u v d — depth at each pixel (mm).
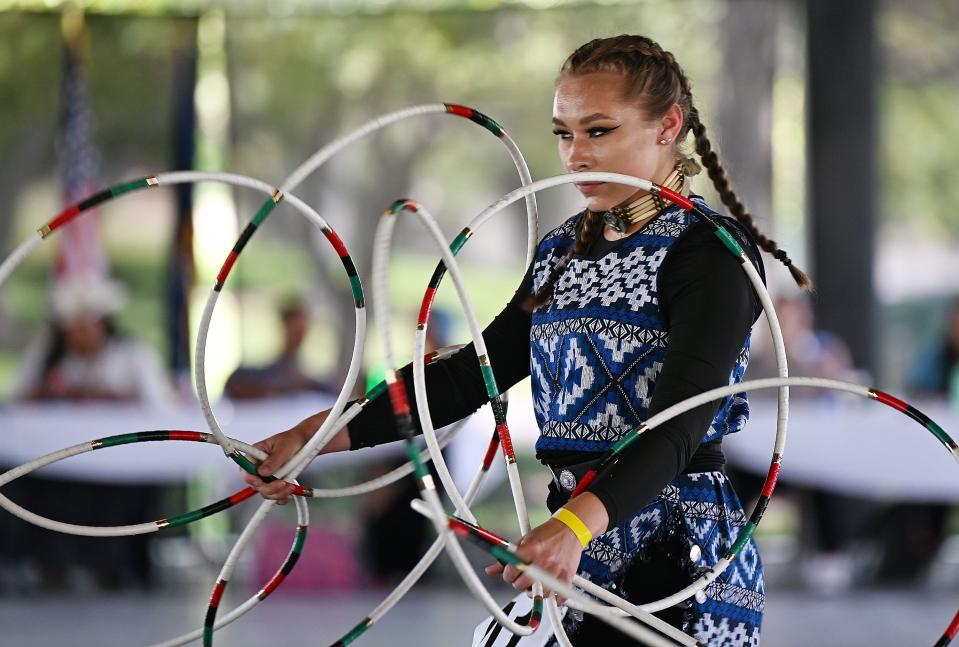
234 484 21469
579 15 25594
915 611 17406
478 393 6641
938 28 25750
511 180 26891
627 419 5883
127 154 24406
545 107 26609
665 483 5422
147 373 20547
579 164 6023
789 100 25562
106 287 21141
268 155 25922
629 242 6008
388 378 4922
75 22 24125
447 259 5566
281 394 20172
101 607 17734
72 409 19359
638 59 5992
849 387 5945
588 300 6008
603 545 5965
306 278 25734
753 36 23172
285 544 19453
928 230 26188
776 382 5746
